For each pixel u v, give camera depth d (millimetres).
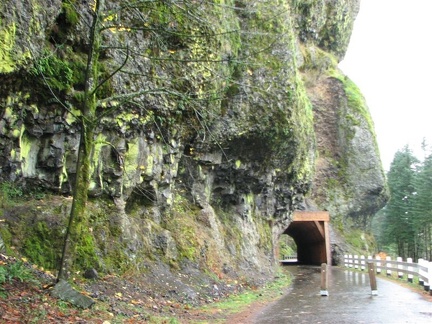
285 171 23922
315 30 51906
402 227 57438
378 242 66375
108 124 12242
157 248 13578
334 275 26750
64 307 7781
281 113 19953
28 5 9727
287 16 21625
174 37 14164
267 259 22891
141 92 9148
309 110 30484
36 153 10883
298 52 49750
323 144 50719
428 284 15781
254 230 22203
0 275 7656
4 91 9570
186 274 13805
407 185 57656
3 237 9352
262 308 12656
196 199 17562
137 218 13758
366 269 30234
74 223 8367
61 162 11094
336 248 43625
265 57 19781
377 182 48688
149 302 10516
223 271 16406
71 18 11148
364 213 49750
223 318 10578
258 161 20672
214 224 17672
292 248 68188
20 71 9594
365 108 52312
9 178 10297
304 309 12234
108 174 12539
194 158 17062
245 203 21672
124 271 11461
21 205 10312
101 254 11234
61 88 10633
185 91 14469
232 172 19750
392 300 13695
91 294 9289
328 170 49344
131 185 13250
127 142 13078
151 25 13312
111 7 12086
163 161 14867
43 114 10672
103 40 11992
